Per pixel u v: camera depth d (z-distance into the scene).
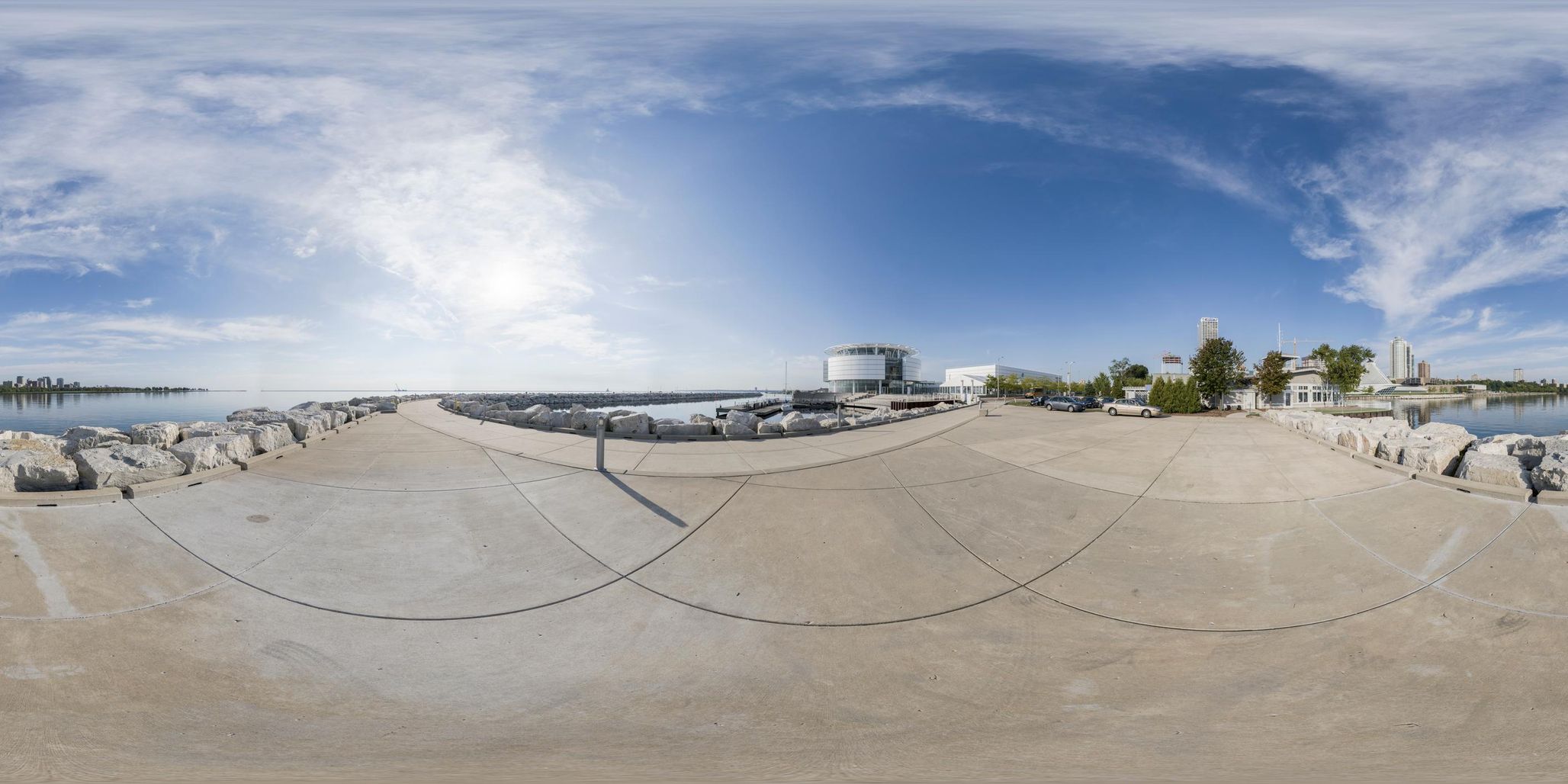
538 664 4.51
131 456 6.41
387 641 4.65
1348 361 59.16
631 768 3.36
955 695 4.33
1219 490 9.13
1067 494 9.05
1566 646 4.55
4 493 5.61
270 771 3.16
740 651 4.81
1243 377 48.16
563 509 7.39
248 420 11.84
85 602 4.47
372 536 6.29
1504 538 6.06
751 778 3.29
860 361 94.12
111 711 3.57
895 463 10.46
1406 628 5.05
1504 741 3.66
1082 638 5.15
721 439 12.70
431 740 3.58
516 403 36.19
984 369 93.38
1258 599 5.76
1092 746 3.69
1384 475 8.74
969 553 6.82
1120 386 61.72
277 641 4.48
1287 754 3.58
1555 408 73.62
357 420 16.19
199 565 5.24
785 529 7.07
